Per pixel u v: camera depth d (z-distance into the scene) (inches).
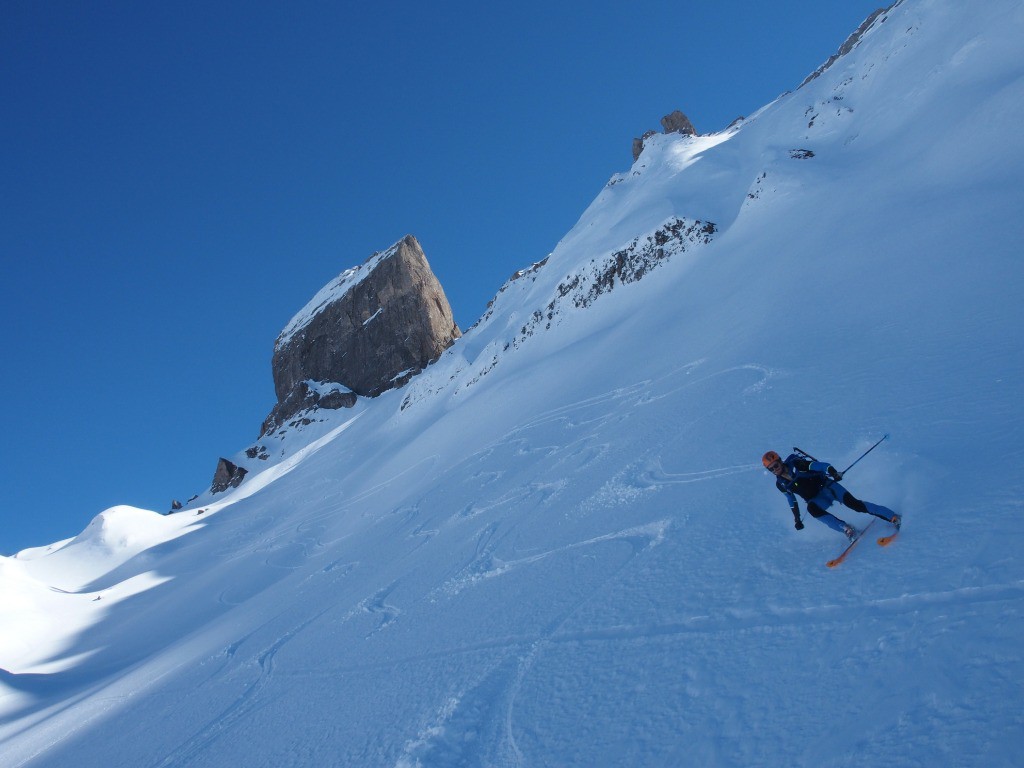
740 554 331.9
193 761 431.8
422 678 374.9
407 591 608.4
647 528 433.1
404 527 1017.5
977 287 578.2
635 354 1267.2
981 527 240.2
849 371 536.1
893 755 164.7
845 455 360.8
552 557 479.5
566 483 689.6
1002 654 178.5
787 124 2102.6
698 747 205.5
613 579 377.1
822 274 930.7
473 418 1827.0
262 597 1186.6
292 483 3107.8
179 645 1090.7
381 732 329.1
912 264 752.3
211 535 2797.7
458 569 584.4
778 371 645.3
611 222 2763.3
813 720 191.8
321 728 381.4
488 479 1002.7
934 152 1111.0
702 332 1076.5
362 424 3486.7
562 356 1801.2
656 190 2507.4
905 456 315.3
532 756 246.1
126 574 2709.2
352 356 4133.9
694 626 280.7
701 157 2549.2
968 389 378.6
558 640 332.5
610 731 236.8
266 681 554.9
